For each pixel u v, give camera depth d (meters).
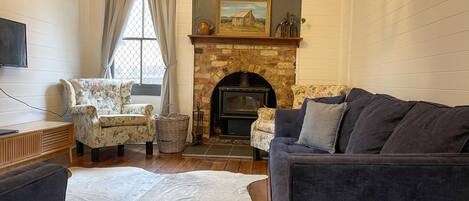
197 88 4.77
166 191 2.65
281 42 4.67
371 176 1.11
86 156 3.80
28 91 3.56
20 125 3.28
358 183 1.11
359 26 3.89
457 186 1.08
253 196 2.60
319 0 4.63
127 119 3.74
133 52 4.87
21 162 2.85
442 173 1.08
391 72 2.90
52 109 4.00
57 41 4.06
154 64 4.85
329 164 1.12
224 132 4.98
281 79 4.71
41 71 3.77
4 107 3.24
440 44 2.07
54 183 0.99
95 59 4.80
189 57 4.74
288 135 3.06
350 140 2.03
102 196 2.52
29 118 3.59
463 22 1.82
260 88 4.67
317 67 4.68
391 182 1.10
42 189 0.94
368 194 1.11
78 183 2.79
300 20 4.68
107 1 4.66
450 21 1.95
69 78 4.36
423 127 1.39
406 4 2.61
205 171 3.26
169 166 3.45
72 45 4.41
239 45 4.71
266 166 3.56
